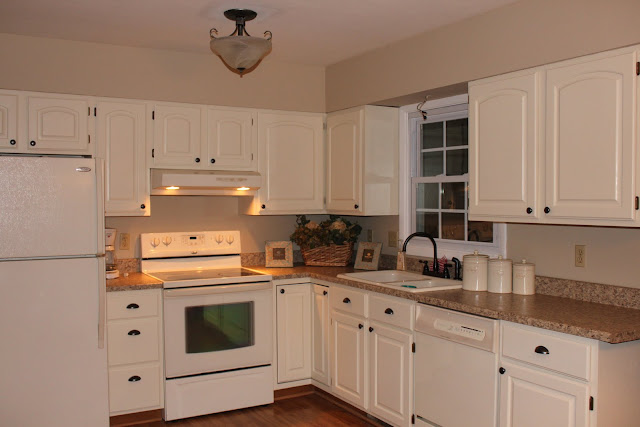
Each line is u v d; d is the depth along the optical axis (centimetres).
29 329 303
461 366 277
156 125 382
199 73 394
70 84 358
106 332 323
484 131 300
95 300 314
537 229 311
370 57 387
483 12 299
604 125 243
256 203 414
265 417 368
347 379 364
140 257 409
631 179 234
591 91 248
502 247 331
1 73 341
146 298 354
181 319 359
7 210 296
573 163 256
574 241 292
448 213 377
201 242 421
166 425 356
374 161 397
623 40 236
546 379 237
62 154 356
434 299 290
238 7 294
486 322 263
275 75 418
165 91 384
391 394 325
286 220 464
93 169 313
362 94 396
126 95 373
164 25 326
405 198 405
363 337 348
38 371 305
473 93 307
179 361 359
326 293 386
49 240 304
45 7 295
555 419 234
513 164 284
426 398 299
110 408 345
